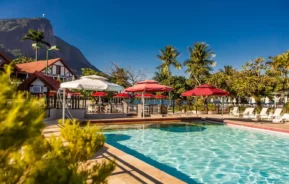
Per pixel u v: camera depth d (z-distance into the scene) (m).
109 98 34.75
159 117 18.58
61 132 3.30
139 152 9.37
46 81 15.03
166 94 50.09
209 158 8.55
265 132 14.25
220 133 13.91
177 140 11.78
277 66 33.69
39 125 1.52
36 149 1.85
